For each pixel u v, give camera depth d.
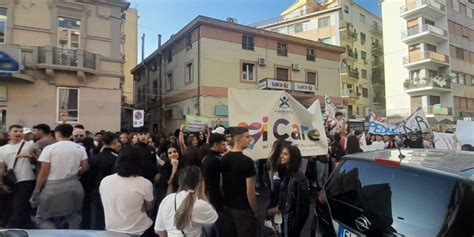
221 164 3.93
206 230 3.04
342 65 41.09
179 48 27.20
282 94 6.78
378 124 11.48
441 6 35.38
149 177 5.05
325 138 7.14
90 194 5.17
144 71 34.97
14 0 16.06
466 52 38.00
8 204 5.07
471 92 37.69
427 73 34.91
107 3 18.38
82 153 4.80
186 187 2.86
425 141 10.80
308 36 43.31
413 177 2.66
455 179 2.38
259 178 8.50
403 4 36.47
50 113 16.58
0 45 15.02
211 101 23.94
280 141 4.99
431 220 2.36
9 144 5.16
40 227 4.36
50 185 4.42
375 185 2.93
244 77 25.97
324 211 3.35
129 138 5.82
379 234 2.61
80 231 2.50
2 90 15.62
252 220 3.79
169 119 28.64
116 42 18.64
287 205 3.88
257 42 26.67
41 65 15.96
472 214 2.17
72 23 17.50
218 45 24.62
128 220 3.17
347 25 41.72
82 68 16.83
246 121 6.30
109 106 18.16
